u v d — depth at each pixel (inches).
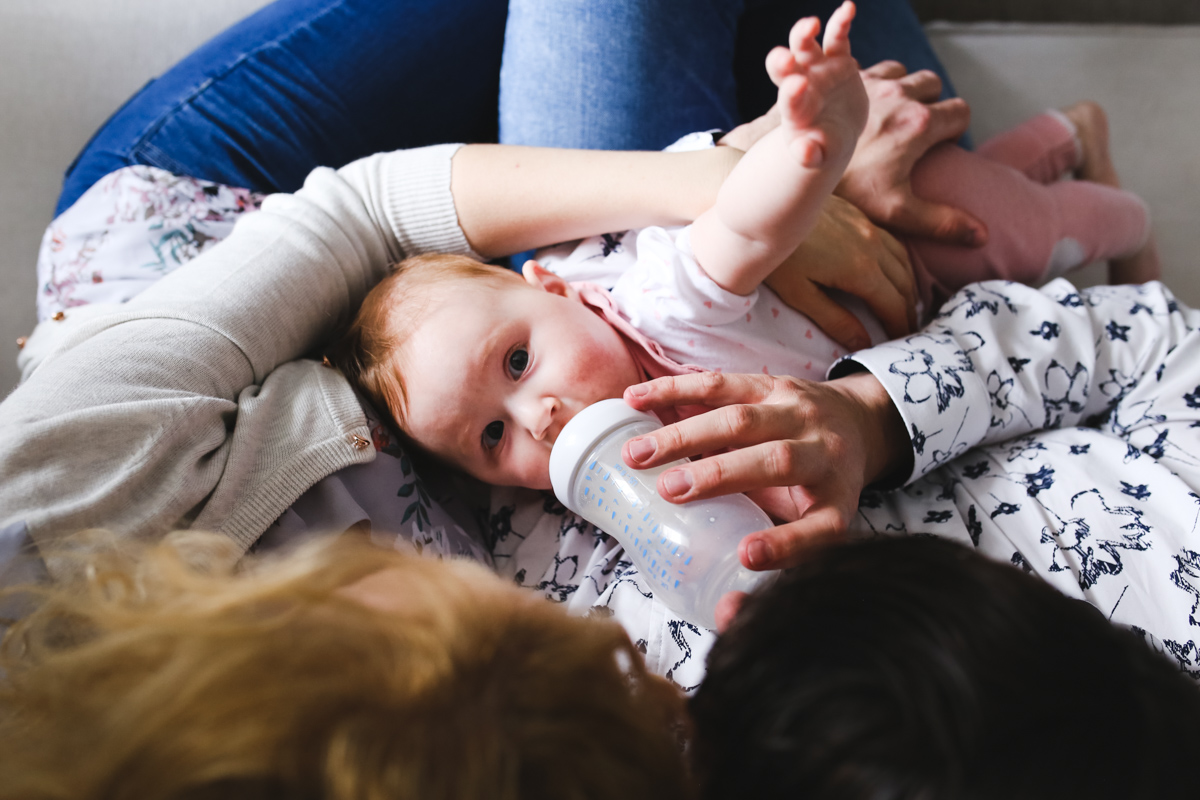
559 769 12.7
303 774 12.1
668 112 41.6
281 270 33.0
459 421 32.9
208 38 50.5
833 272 35.5
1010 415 33.4
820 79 24.9
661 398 28.4
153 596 16.8
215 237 40.4
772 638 15.1
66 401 25.4
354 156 45.0
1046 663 13.5
